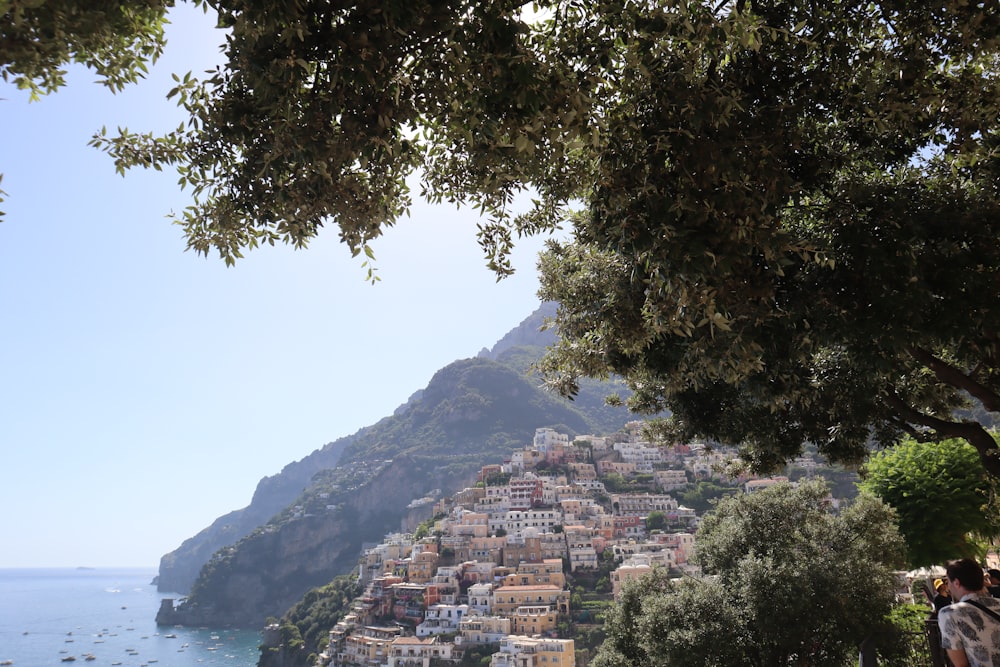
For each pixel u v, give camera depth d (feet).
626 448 563.89
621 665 71.61
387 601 374.84
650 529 417.69
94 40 11.97
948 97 18.79
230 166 15.19
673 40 13.65
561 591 323.98
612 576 330.13
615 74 13.89
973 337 16.90
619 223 13.35
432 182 18.35
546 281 27.81
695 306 13.19
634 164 13.43
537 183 17.15
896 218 17.95
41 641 577.84
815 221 20.35
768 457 33.17
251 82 11.66
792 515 60.59
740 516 63.00
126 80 13.19
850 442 31.12
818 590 52.19
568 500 440.04
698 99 13.14
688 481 501.97
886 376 18.34
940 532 53.52
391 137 12.85
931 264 17.28
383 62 11.30
